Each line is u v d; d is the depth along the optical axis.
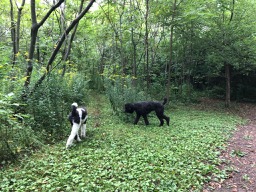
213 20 6.12
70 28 3.87
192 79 8.57
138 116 4.27
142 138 3.30
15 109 3.12
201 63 7.86
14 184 2.01
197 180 2.19
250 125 4.75
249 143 3.39
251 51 5.89
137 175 2.18
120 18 5.93
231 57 6.08
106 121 4.29
